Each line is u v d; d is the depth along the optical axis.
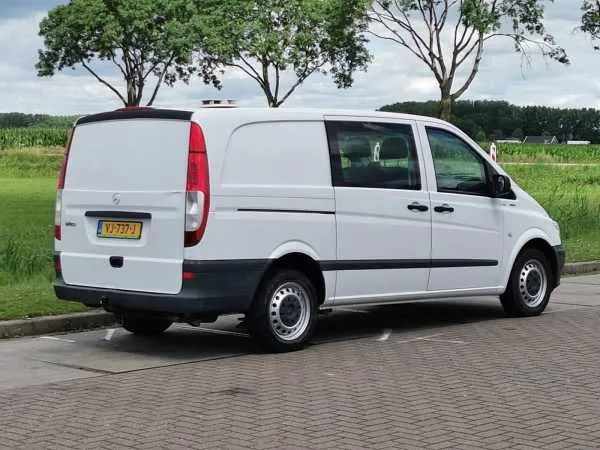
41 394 6.89
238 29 57.66
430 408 6.35
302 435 5.71
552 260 10.78
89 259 8.62
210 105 8.56
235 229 8.12
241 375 7.51
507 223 10.27
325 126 8.84
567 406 6.39
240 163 8.21
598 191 33.16
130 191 8.35
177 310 7.98
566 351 8.41
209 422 6.03
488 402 6.51
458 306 11.54
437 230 9.60
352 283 8.95
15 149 63.44
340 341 9.12
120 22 55.97
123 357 8.37
